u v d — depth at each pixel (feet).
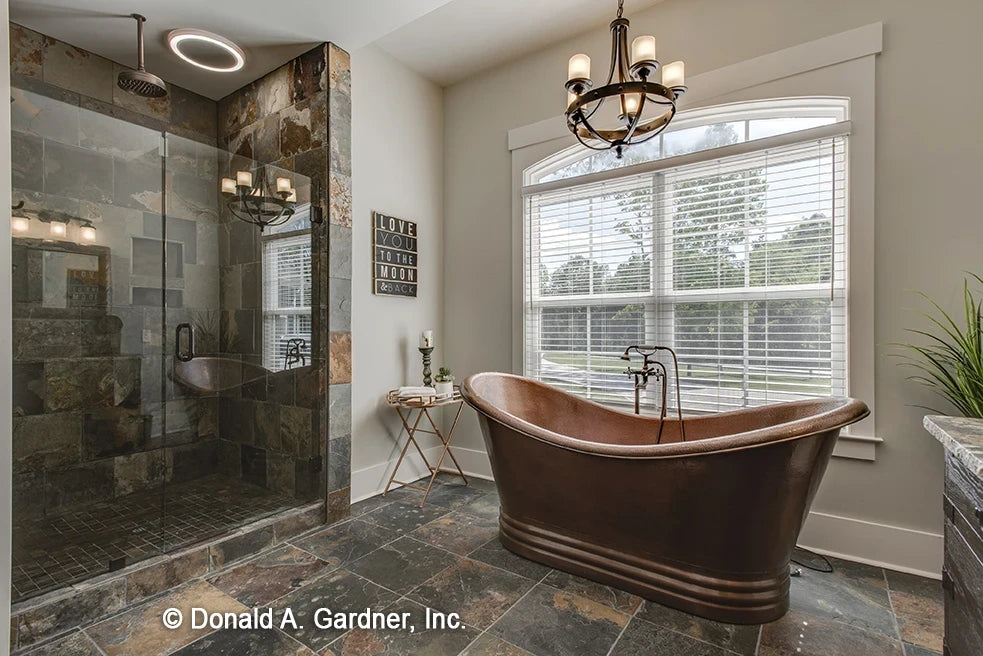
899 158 6.57
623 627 5.25
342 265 8.54
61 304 6.94
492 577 6.33
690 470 5.32
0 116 4.46
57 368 6.95
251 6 7.12
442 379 9.92
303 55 8.53
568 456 6.24
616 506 5.94
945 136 6.30
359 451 9.25
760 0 7.61
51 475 6.93
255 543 7.01
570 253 9.70
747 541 5.20
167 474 7.80
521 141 10.16
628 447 5.73
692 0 8.19
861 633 5.13
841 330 7.06
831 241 7.11
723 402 8.02
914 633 5.12
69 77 8.13
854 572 6.47
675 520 5.53
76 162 6.95
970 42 6.17
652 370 7.85
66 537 6.64
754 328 7.76
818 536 7.09
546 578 6.31
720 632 5.16
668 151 8.68
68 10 7.12
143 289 7.63
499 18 8.89
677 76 5.44
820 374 7.21
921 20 6.44
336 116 8.39
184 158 7.93
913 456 6.49
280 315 8.41
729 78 7.79
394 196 10.12
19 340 6.66
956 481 3.68
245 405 8.59
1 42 4.47
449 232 11.42
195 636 5.07
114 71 8.72
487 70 10.75
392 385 10.01
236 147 9.91
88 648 4.88
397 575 6.39
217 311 8.24
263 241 8.36
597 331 9.37
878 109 6.70
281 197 8.34
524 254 10.17
